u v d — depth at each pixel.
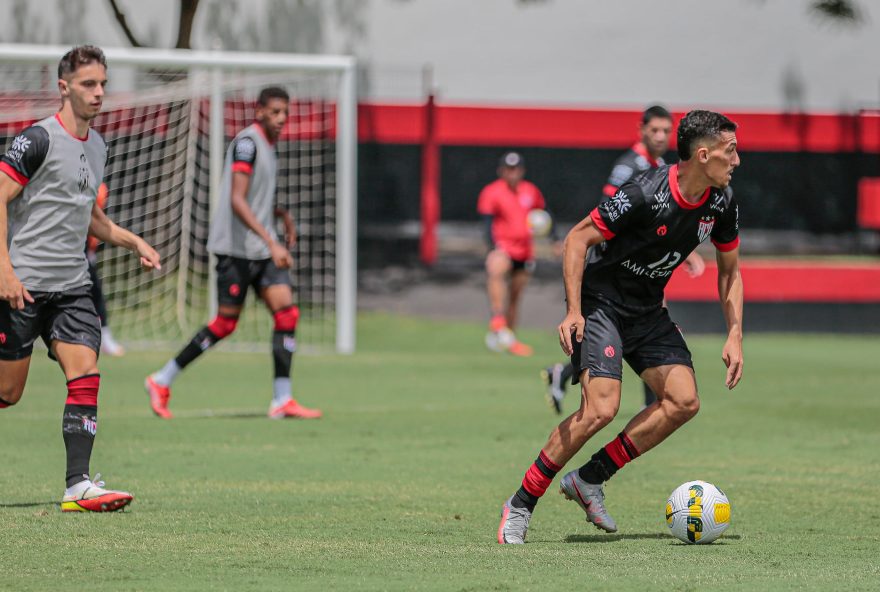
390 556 18.55
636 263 19.86
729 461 29.98
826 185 87.44
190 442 31.86
